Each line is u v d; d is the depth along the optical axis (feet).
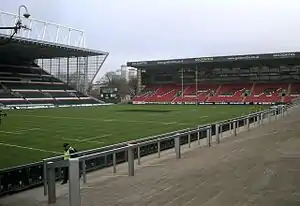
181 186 27.91
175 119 133.90
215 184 27.99
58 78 294.46
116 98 306.76
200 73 294.46
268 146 46.62
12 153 63.87
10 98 228.22
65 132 94.48
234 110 185.98
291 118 92.58
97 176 35.14
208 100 266.36
